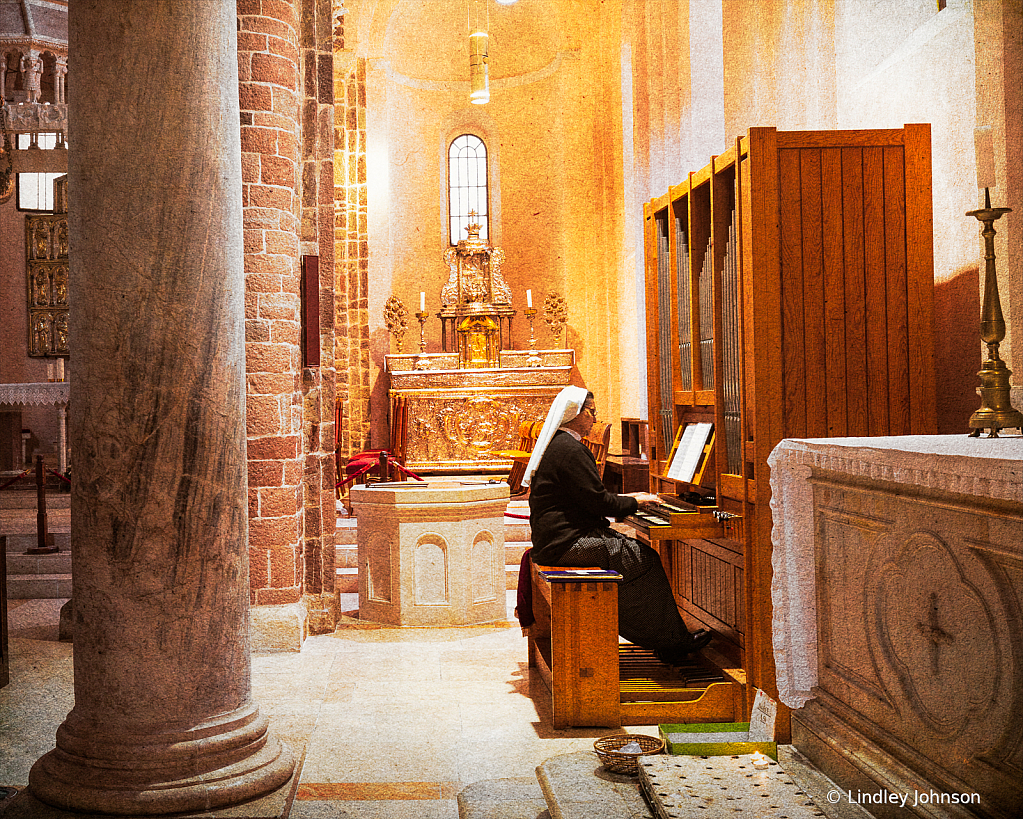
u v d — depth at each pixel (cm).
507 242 1448
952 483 233
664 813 285
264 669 597
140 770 350
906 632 271
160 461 358
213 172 370
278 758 388
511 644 657
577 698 469
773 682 427
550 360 1289
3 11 1333
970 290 418
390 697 530
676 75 966
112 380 357
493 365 1323
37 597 839
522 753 435
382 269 1391
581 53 1372
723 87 781
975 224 411
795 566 340
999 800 223
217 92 372
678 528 477
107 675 357
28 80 1355
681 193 547
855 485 300
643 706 472
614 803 327
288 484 662
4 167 1104
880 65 505
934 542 253
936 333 452
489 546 732
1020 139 361
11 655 638
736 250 447
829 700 324
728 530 471
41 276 1391
